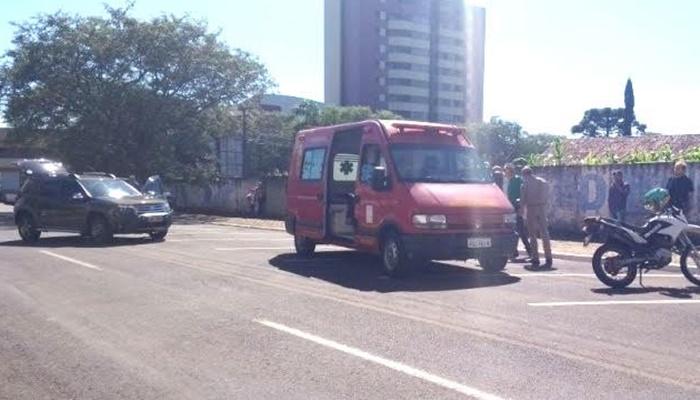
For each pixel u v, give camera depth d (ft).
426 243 35.76
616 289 33.22
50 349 22.86
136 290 33.55
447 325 25.25
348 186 45.37
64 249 53.47
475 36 402.52
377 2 367.86
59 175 62.18
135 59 113.29
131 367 20.61
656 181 57.00
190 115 118.93
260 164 147.95
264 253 50.57
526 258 47.19
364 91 366.22
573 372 19.35
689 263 36.86
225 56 118.52
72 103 111.65
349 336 23.75
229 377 19.43
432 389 18.08
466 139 41.60
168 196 85.05
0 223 90.33
